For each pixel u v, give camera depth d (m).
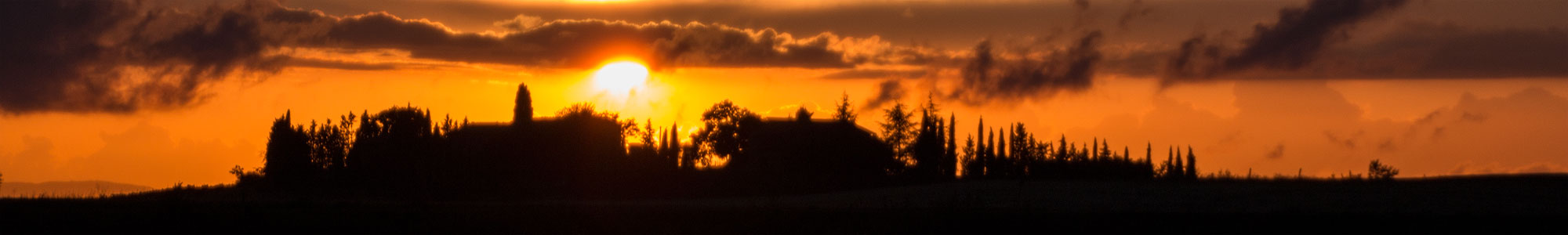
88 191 56.97
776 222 44.94
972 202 50.81
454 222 44.06
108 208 44.00
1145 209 49.56
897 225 44.50
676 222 44.94
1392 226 43.75
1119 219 44.75
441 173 76.75
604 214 45.78
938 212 45.88
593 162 79.81
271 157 79.31
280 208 45.19
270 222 43.09
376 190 73.56
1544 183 54.66
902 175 93.94
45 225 42.59
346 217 43.97
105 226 42.59
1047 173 93.31
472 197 66.88
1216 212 47.72
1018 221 44.50
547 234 43.31
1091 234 43.47
